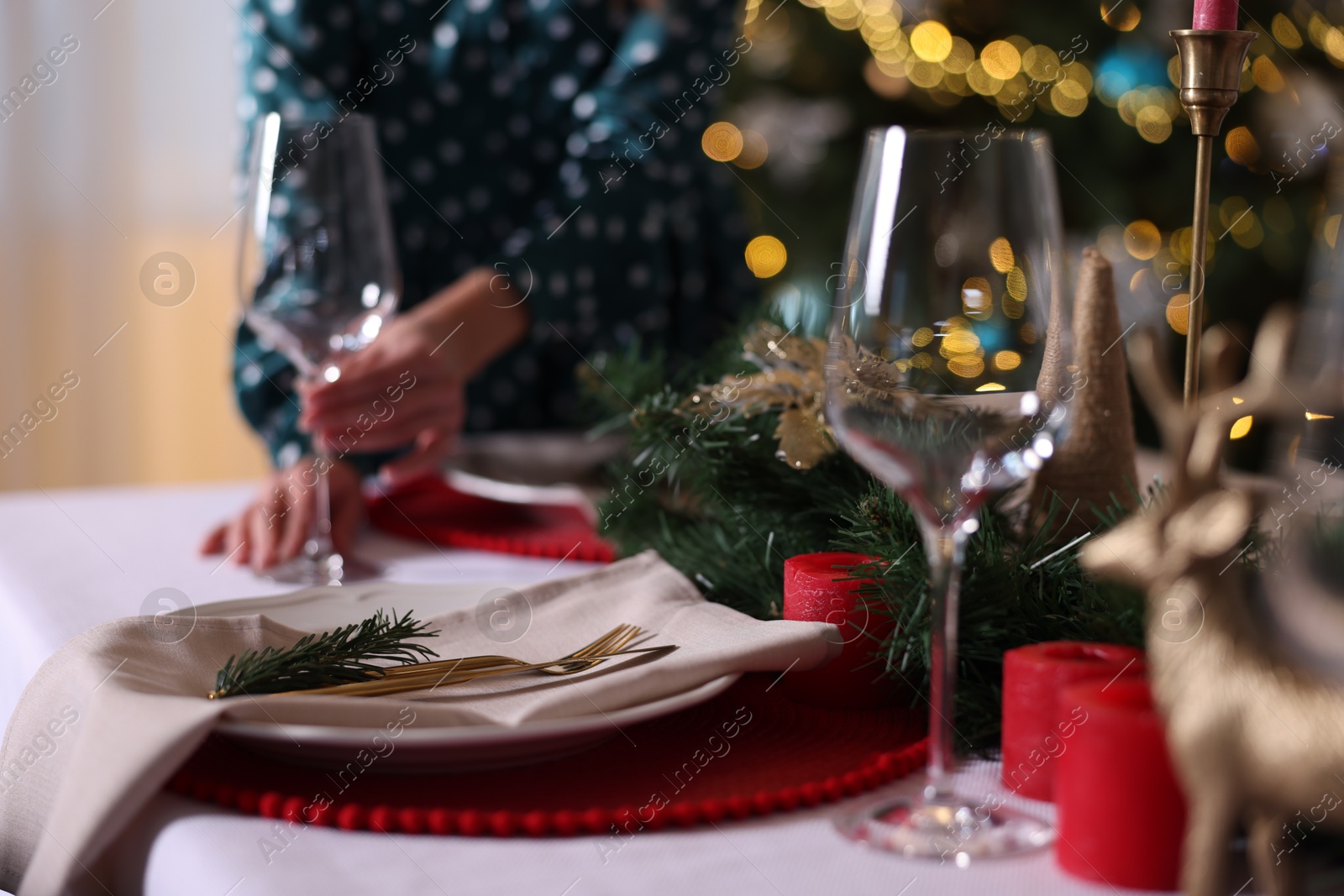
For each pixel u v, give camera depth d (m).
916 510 0.79
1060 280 0.77
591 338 2.01
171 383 3.59
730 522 1.07
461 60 2.21
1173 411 0.70
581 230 1.98
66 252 3.46
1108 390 0.94
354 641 0.89
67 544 1.30
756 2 3.49
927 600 0.88
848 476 1.03
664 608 0.96
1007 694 0.82
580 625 0.97
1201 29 0.87
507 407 2.24
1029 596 0.89
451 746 0.80
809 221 3.76
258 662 0.86
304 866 0.74
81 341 3.50
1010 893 0.73
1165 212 3.41
